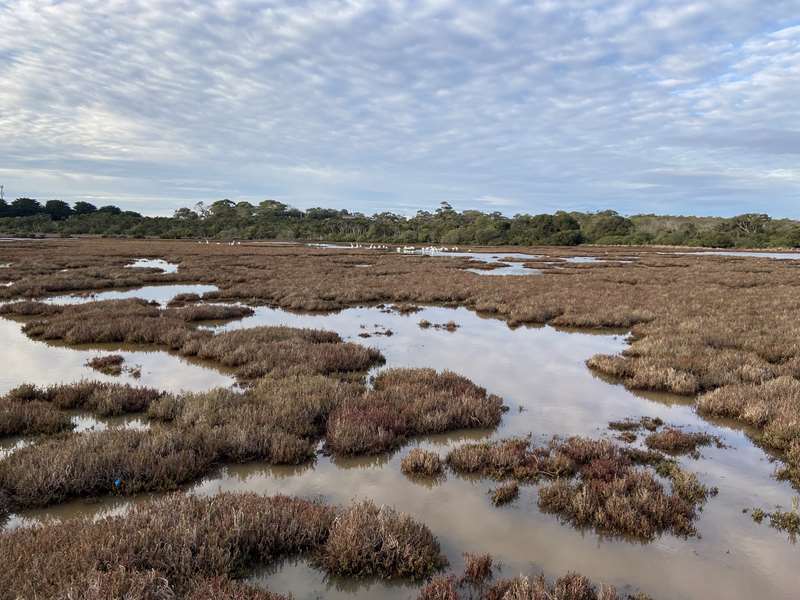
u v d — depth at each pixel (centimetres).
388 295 2342
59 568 371
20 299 2083
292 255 5531
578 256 6244
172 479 575
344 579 420
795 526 504
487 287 2588
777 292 2400
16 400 788
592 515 517
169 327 1397
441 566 438
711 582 419
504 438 729
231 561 413
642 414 836
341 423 707
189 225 13725
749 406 802
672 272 3662
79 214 14612
